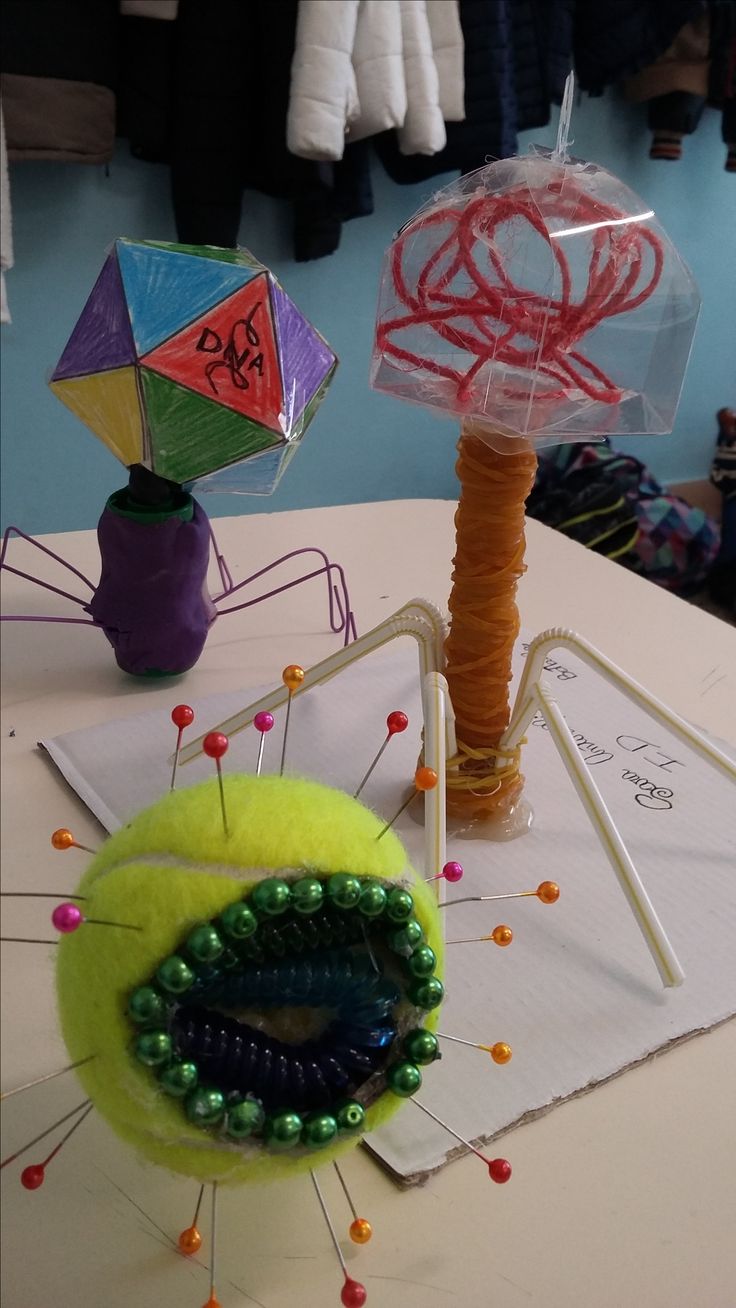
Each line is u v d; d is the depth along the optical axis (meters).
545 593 0.80
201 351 0.51
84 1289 0.33
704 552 1.61
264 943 0.29
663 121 1.41
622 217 0.45
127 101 1.14
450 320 0.44
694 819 0.55
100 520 0.61
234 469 0.55
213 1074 0.29
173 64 1.14
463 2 1.19
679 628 0.76
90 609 0.64
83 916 0.28
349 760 0.58
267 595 0.71
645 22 1.31
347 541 0.87
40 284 1.24
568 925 0.47
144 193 1.27
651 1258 0.34
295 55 1.09
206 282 0.52
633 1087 0.40
